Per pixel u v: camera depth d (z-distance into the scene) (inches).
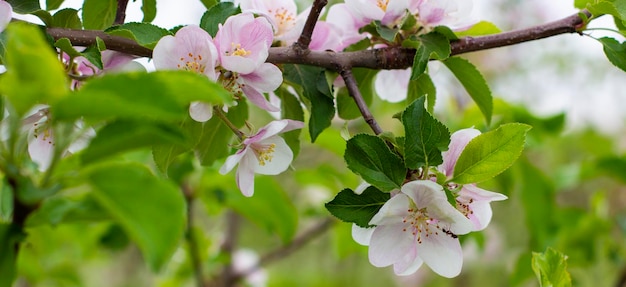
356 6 34.5
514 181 49.9
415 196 31.2
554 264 34.0
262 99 32.4
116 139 27.5
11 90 27.1
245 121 33.6
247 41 32.2
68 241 56.6
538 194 48.7
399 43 34.9
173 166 43.6
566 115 49.4
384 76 37.1
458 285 72.6
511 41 34.5
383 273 91.2
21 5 32.4
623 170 52.4
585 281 54.6
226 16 33.1
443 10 34.3
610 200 75.6
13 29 26.9
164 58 31.6
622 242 56.5
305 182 56.6
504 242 78.0
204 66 31.7
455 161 32.0
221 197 47.1
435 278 77.9
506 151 31.4
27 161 31.4
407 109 31.1
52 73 27.0
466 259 70.7
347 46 35.6
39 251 52.4
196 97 27.9
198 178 47.8
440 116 59.7
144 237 27.1
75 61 32.9
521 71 89.8
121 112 27.2
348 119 36.5
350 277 87.8
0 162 27.8
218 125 35.0
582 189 82.6
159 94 27.0
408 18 34.3
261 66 32.0
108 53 32.9
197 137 33.9
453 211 31.2
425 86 36.5
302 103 36.2
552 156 66.2
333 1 41.8
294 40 35.2
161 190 27.4
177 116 27.1
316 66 34.0
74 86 33.1
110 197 27.4
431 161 31.0
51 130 32.4
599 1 33.5
